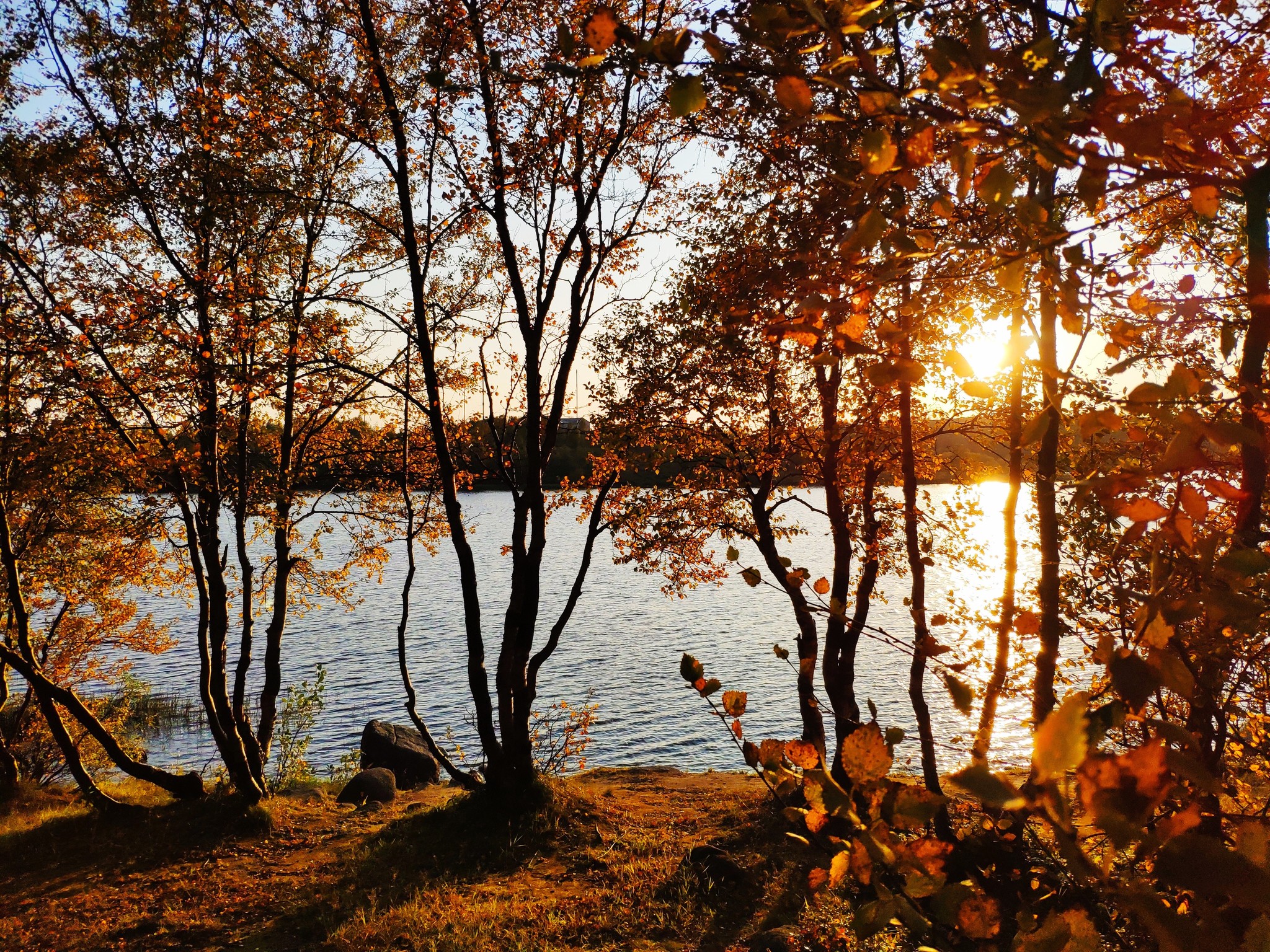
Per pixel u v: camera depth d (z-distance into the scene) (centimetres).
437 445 1384
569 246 1372
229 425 1486
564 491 1677
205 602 1530
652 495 1587
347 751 3017
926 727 533
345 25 1280
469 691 3794
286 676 4159
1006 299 174
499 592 6919
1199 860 81
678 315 1212
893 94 124
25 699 2397
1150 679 93
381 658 4522
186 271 1344
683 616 5569
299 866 1271
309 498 1845
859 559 1373
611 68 136
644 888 1065
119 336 1262
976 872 146
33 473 1502
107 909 1109
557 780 1509
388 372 1745
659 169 1350
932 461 1419
